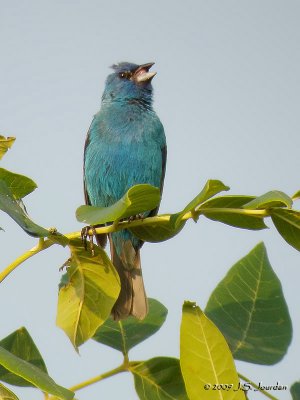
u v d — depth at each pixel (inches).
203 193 227.9
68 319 255.8
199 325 210.5
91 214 237.5
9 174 263.4
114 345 256.1
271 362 240.2
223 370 209.0
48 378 192.2
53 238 238.2
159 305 271.7
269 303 251.4
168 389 235.1
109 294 255.9
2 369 236.7
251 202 234.8
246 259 258.2
